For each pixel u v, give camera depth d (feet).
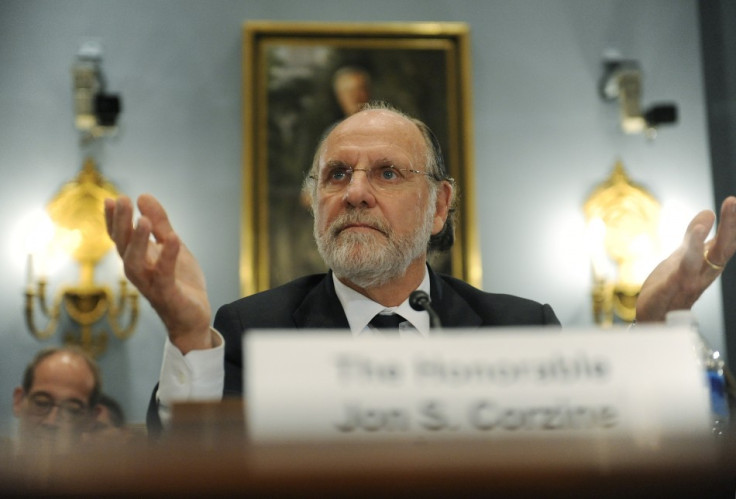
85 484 3.03
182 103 20.62
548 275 20.71
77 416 10.87
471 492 3.08
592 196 21.09
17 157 19.92
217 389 6.31
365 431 3.39
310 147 20.34
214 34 20.98
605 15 22.11
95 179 20.01
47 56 20.43
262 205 20.01
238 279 19.98
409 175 8.05
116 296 19.72
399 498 3.06
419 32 20.98
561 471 3.08
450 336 3.57
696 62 22.07
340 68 20.75
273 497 3.05
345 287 8.07
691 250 6.15
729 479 3.49
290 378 3.38
